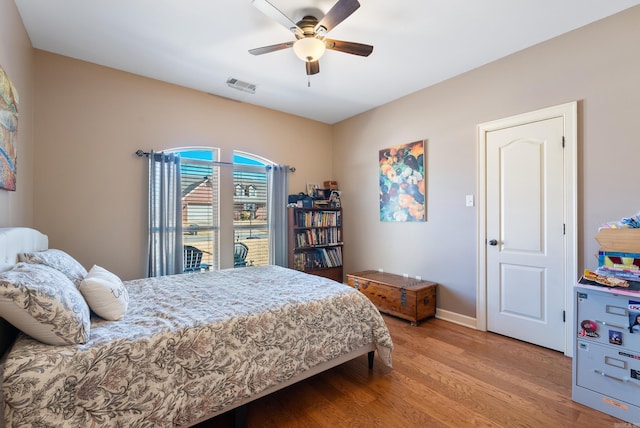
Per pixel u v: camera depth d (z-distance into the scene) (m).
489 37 2.43
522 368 2.19
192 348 1.38
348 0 1.71
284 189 4.14
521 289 2.68
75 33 2.38
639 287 1.61
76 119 2.77
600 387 1.70
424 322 3.19
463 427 1.57
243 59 2.78
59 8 2.07
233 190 3.82
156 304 1.82
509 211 2.75
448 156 3.22
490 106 2.86
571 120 2.35
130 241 3.04
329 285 2.32
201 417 1.37
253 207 4.03
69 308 1.21
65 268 1.70
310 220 4.25
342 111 4.24
